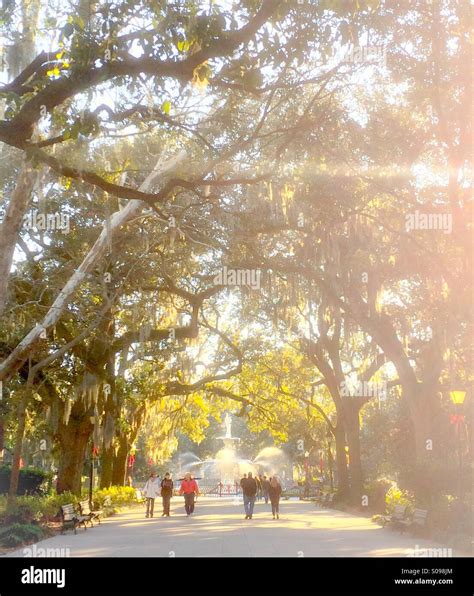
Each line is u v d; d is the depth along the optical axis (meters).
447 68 23.45
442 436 32.34
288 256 33.69
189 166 23.17
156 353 38.84
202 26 12.38
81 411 37.41
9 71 20.95
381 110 25.89
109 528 27.56
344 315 35.62
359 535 23.14
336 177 24.89
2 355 32.53
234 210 30.27
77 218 31.83
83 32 12.47
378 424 52.53
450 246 29.02
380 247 31.16
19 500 26.16
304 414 62.41
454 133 26.66
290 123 20.80
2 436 36.84
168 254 34.41
